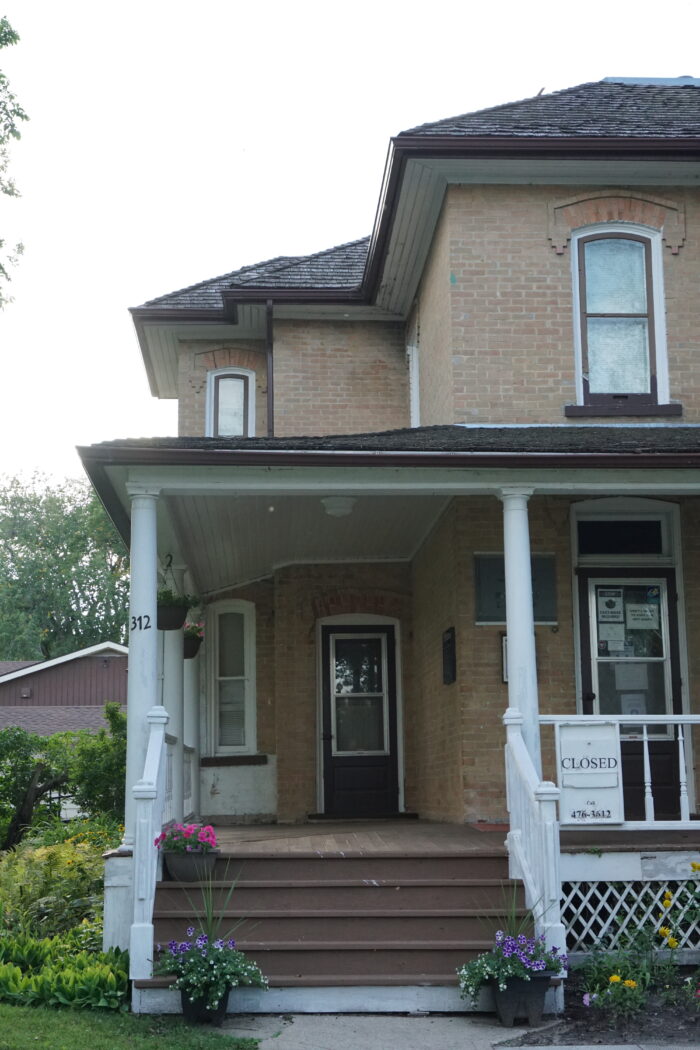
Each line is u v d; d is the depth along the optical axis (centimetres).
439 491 977
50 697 3850
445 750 1221
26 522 5275
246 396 1673
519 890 865
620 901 898
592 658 1169
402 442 997
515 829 892
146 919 805
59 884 1012
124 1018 768
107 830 1331
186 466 949
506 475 977
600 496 1164
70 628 5153
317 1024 770
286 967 816
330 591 1481
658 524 1205
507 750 918
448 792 1208
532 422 1202
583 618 1176
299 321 1580
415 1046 720
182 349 1673
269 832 1248
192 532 1241
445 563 1207
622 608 1181
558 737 920
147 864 816
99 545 5050
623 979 817
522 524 973
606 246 1249
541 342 1220
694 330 1234
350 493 977
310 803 1448
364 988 800
